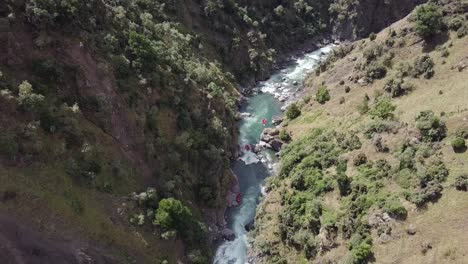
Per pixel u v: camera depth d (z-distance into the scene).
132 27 83.94
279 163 92.50
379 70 94.50
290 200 78.50
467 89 77.12
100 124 68.31
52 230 56.28
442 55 87.00
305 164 83.25
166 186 72.00
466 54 83.88
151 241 65.62
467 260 55.22
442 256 57.44
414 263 58.81
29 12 63.97
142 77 77.44
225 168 86.88
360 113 89.12
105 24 76.94
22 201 55.09
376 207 67.00
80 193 61.16
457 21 88.94
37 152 58.66
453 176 64.19
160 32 98.75
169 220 67.38
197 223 72.44
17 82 60.56
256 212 82.50
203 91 92.69
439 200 62.88
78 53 68.25
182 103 83.88
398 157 72.38
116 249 61.44
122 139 70.81
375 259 61.69
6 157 55.91
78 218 59.19
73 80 66.75
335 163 80.44
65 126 62.66
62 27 67.19
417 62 88.19
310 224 71.69
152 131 76.38
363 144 80.19
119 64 74.38
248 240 77.31
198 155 81.81
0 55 60.50
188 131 82.19
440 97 79.69
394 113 83.38
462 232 58.28
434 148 69.75
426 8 92.75
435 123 71.94
